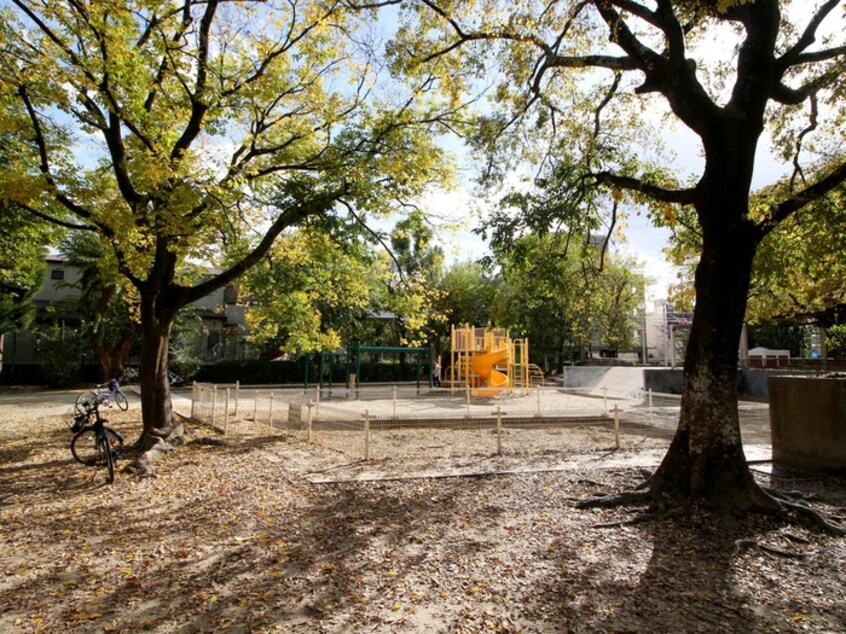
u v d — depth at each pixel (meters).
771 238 8.98
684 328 35.34
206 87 8.99
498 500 6.65
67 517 6.10
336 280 13.60
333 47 10.25
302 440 11.33
